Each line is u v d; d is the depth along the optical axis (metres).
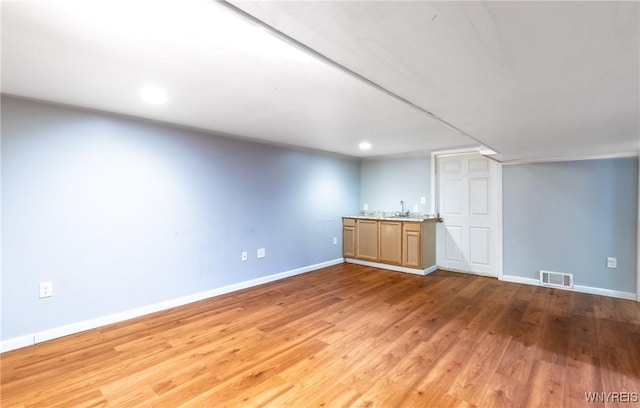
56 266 2.62
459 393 1.90
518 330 2.79
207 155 3.68
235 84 2.08
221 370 2.15
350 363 2.24
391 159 5.68
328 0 0.92
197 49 1.59
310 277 4.69
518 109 2.05
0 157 2.36
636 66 1.38
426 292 3.94
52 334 2.60
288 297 3.73
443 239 5.15
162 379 2.04
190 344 2.53
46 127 2.56
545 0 0.91
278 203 4.56
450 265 5.09
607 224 3.82
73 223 2.71
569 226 4.05
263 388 1.95
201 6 1.20
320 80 2.01
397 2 0.93
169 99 2.44
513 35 1.13
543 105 1.96
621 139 2.96
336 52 1.29
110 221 2.92
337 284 4.30
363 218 5.50
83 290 2.77
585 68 1.41
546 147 3.42
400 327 2.87
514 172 4.43
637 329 2.80
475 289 4.07
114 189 2.94
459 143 4.30
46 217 2.57
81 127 2.74
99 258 2.86
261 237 4.32
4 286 2.39
